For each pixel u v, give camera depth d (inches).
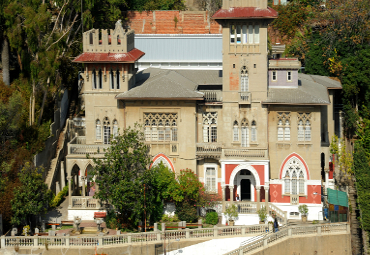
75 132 3804.1
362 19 4222.4
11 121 3358.8
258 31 3312.0
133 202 3080.7
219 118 3395.7
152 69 3777.1
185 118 3341.5
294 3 4714.6
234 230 3031.5
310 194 3316.9
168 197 3280.0
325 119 3582.7
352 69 3966.5
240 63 3326.8
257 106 3334.2
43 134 3491.6
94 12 4293.8
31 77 3560.5
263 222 3193.9
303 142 3319.4
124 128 3390.7
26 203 3063.5
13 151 3294.8
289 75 3405.5
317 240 3063.5
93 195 3289.9
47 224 3221.0
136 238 2962.6
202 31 4589.1
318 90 3447.3
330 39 4185.5
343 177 3693.4
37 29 3499.0
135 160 3144.7
